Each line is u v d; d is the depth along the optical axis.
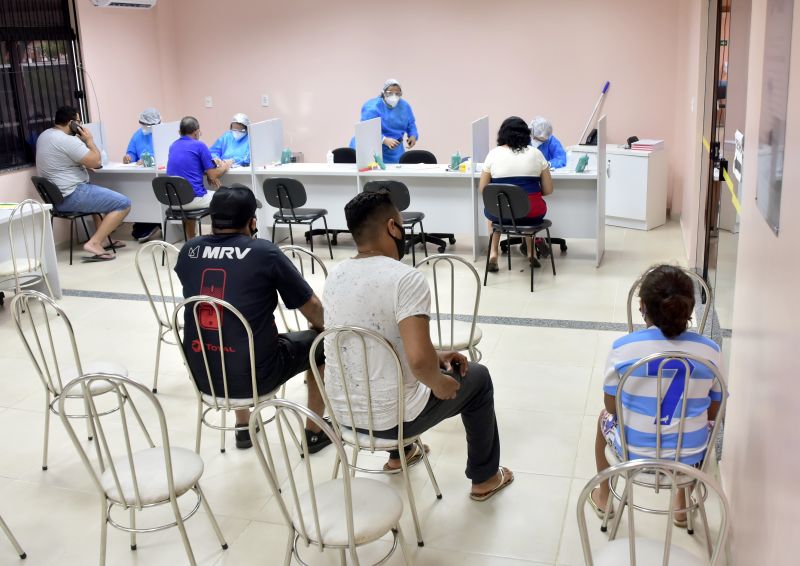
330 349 2.45
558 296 5.12
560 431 3.33
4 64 6.49
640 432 2.25
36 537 2.74
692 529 2.59
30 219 5.32
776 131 1.90
